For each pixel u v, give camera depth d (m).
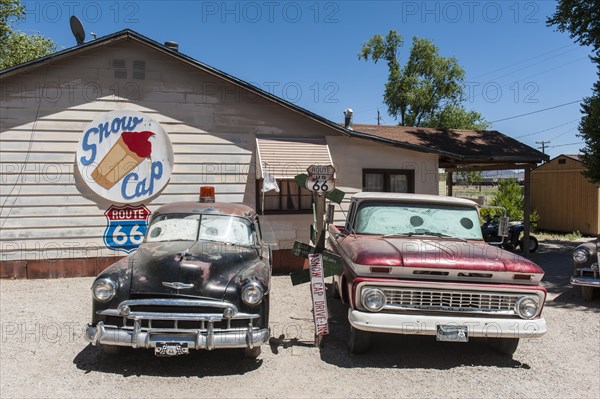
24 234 8.87
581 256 7.91
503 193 18.81
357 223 6.24
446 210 6.38
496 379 4.67
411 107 34.31
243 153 9.94
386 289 4.75
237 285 4.67
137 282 4.60
